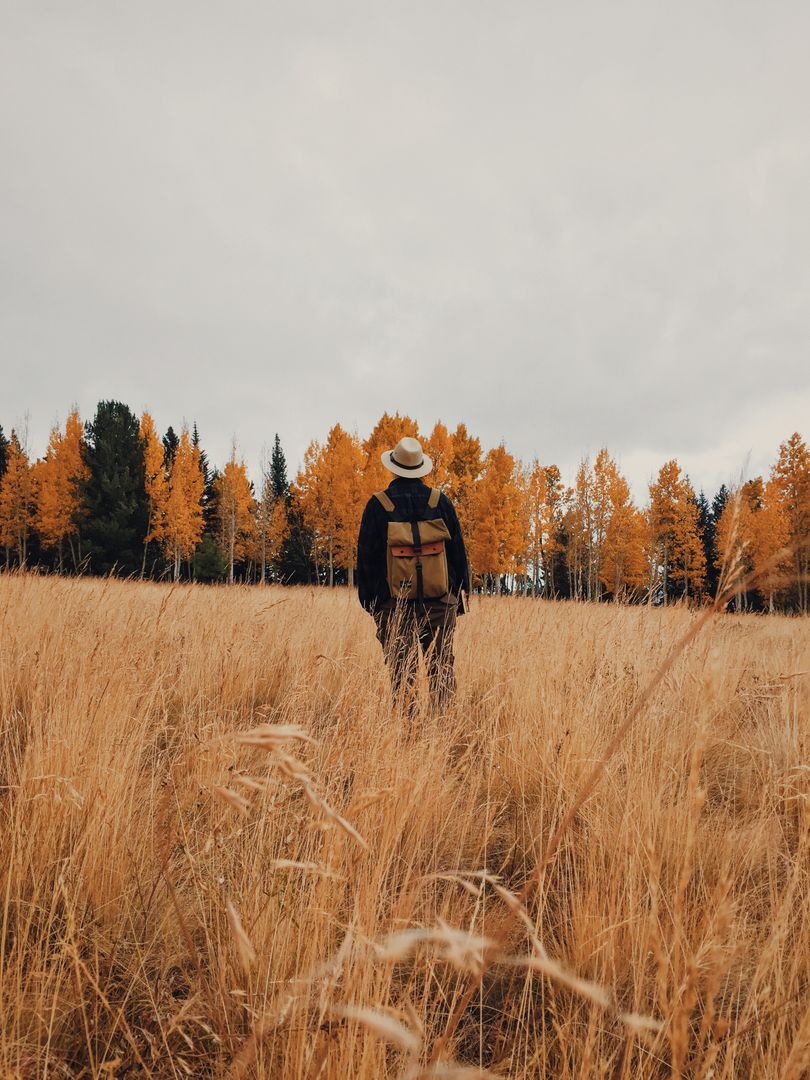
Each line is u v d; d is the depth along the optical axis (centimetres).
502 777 257
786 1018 123
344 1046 106
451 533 346
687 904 153
